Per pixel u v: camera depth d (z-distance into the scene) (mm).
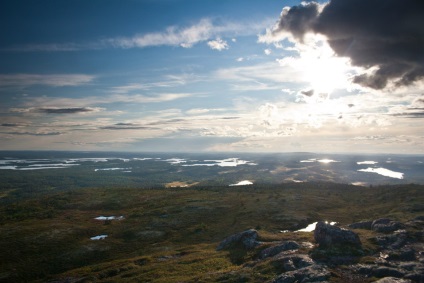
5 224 154500
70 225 148000
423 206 123625
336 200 183000
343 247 56375
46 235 130625
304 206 164125
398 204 140125
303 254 55656
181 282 56031
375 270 46438
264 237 78188
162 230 135625
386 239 61062
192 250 89062
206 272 61625
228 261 67875
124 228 143000
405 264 48469
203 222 144500
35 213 188125
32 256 109312
